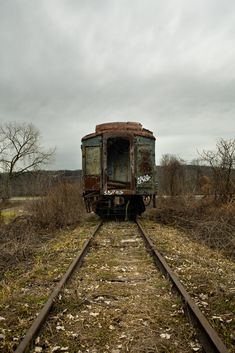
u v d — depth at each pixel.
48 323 5.46
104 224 17.62
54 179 22.77
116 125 19.25
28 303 6.46
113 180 21.05
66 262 9.51
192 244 12.16
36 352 4.76
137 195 19.02
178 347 4.84
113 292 6.93
